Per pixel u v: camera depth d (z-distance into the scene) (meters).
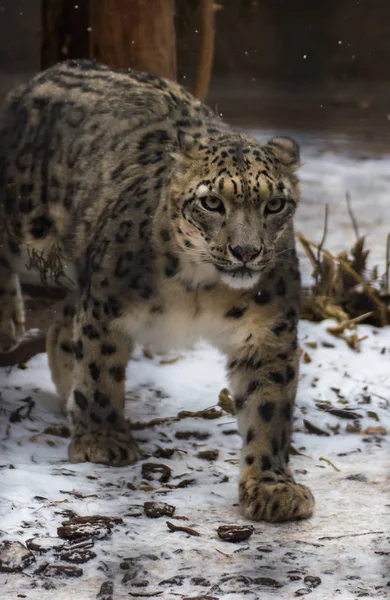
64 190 11.46
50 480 9.55
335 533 8.72
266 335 9.67
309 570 7.95
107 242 10.13
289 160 9.46
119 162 10.78
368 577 7.83
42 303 15.73
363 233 21.75
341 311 15.11
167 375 13.04
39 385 12.69
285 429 9.72
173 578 7.76
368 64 57.03
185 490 9.71
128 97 11.51
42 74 12.67
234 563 8.07
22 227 12.05
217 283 9.55
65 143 11.59
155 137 10.73
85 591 7.58
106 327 10.16
